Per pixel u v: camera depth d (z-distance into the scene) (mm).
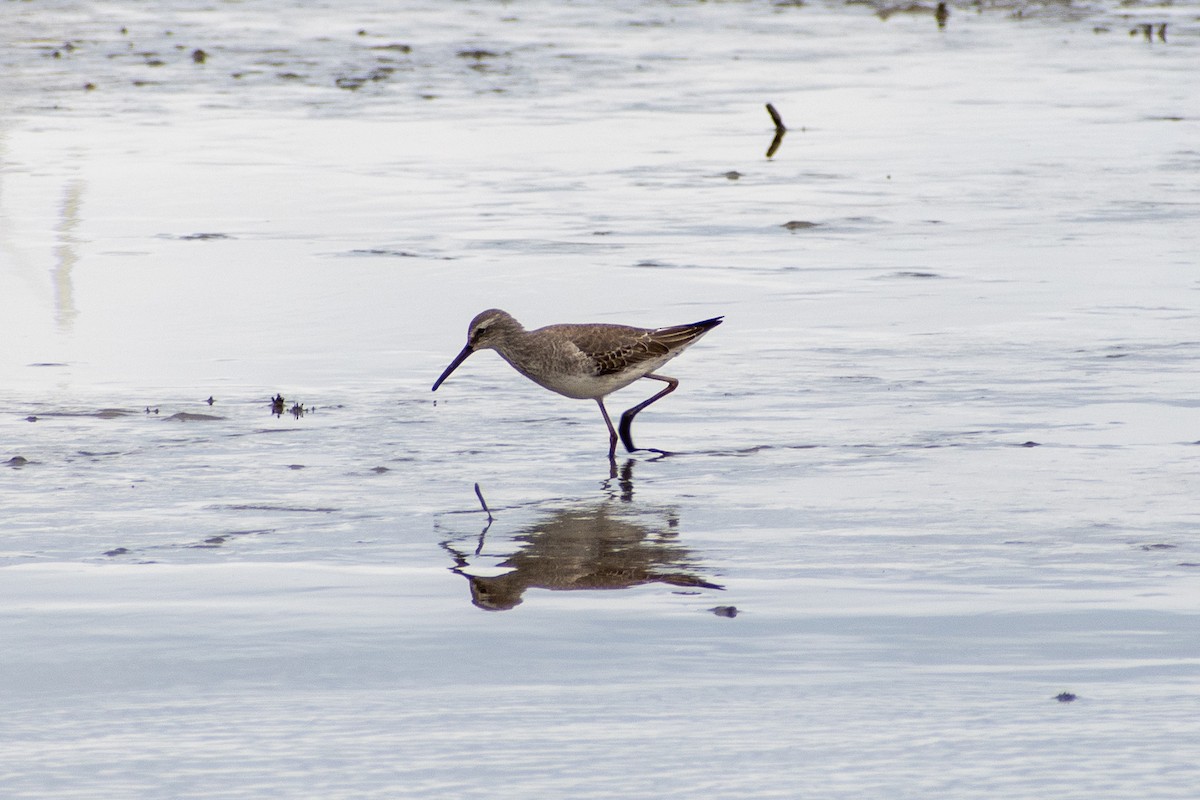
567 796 6555
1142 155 27469
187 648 8492
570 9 49781
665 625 8883
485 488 11891
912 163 27156
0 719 7473
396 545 10477
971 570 9852
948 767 6824
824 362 15570
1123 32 44719
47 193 23938
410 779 6734
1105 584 9531
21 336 16422
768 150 28594
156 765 6902
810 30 45531
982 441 12953
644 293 18328
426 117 31625
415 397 14516
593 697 7758
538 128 30562
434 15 48312
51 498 11453
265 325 16969
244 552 10281
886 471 12203
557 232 21672
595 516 11164
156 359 15633
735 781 6688
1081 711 7500
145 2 50781
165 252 20297
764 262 19891
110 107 32469
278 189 24562
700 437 13312
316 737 7230
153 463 12391
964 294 18203
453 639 8656
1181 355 15492
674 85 36188
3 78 36156
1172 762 6863
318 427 13500
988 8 49469
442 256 20188
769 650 8453
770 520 11047
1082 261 19781
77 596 9359
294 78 36719
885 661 8266
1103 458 12391
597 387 13273
